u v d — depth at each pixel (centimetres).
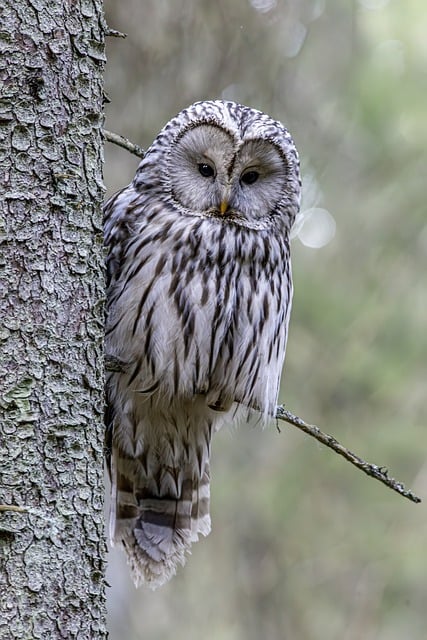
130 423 1054
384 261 1967
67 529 734
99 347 777
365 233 1959
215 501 2073
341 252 1975
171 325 989
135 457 1085
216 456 2102
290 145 1068
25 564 717
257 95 1474
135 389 1016
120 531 1097
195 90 1420
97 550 746
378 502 2078
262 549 2116
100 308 781
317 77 1680
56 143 766
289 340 1969
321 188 1862
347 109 1745
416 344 1978
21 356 738
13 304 741
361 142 1850
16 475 724
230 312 1012
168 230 1002
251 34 1453
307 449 2075
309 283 1956
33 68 759
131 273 994
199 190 1027
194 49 1420
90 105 784
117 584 1897
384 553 2081
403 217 1938
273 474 2084
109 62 1398
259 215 1044
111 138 930
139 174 1041
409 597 2100
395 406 2030
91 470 753
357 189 1925
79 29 782
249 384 1046
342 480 2078
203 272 999
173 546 1120
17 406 731
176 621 2092
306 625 2106
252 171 1046
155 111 1421
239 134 1027
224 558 2117
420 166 1884
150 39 1398
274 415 992
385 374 1969
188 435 1085
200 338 1001
